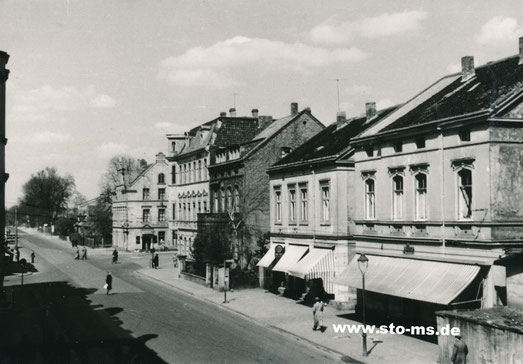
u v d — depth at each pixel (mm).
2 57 37875
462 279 24203
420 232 27797
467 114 24516
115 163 131375
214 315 33812
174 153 76438
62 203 171250
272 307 36125
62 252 92250
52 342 26016
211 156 58344
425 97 32812
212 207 58562
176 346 25156
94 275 58031
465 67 31312
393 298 30500
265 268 45906
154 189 94125
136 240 92812
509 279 23125
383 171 30672
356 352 24016
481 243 24000
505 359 18844
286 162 42750
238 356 23359
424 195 27953
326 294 37469
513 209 24172
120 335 27609
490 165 23812
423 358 22875
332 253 36031
